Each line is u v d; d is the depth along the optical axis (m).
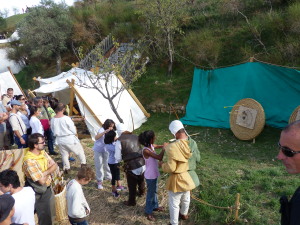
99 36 16.61
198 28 14.13
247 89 9.19
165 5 11.39
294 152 1.97
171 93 11.62
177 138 4.43
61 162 7.56
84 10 17.95
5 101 9.42
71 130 6.44
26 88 17.19
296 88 8.41
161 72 12.85
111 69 8.16
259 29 12.08
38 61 18.55
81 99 9.24
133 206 5.52
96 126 9.34
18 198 3.54
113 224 5.11
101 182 6.18
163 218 5.16
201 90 10.33
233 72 9.53
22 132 6.99
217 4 15.08
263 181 5.78
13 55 19.17
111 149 5.58
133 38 14.70
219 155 7.60
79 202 4.14
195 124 10.03
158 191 5.93
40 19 16.33
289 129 2.01
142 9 13.50
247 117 8.34
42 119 7.64
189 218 5.07
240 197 5.35
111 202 5.74
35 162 4.27
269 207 5.03
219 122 9.66
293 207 1.88
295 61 10.30
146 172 4.91
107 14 17.48
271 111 8.84
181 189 4.37
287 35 11.23
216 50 12.08
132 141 5.17
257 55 11.26
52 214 4.77
